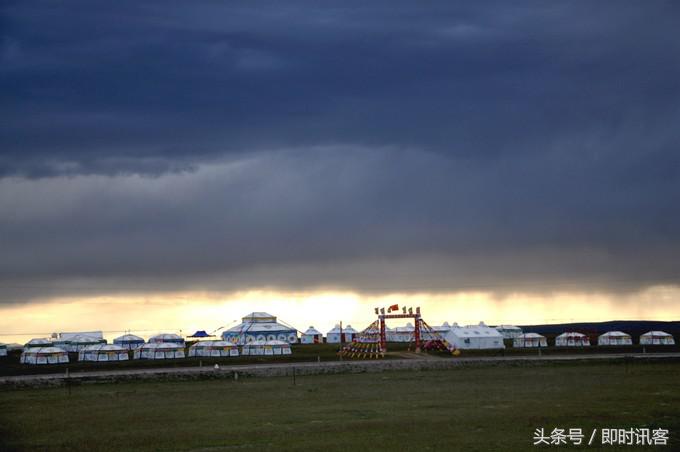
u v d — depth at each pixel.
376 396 114.38
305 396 115.56
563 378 136.50
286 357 185.75
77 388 131.00
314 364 159.38
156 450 76.88
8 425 92.12
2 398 118.62
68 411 103.12
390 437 81.38
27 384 133.25
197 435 84.06
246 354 193.38
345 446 77.00
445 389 122.25
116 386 133.62
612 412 96.31
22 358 184.00
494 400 108.00
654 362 164.75
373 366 157.00
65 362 181.75
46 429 89.25
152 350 186.75
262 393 120.25
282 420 92.81
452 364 161.38
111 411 102.50
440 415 94.94
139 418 96.19
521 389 120.88
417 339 196.50
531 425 87.56
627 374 142.00
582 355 179.62
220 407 104.94
